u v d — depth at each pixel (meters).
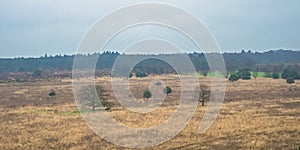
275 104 51.53
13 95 74.38
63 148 29.44
